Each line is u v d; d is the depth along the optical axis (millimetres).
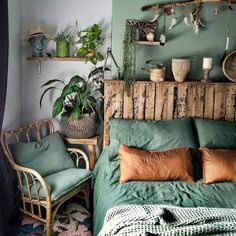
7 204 2439
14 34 2928
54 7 3037
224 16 2902
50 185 2482
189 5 2861
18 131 2811
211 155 2492
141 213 1801
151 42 2834
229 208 1992
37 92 3189
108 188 2318
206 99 2889
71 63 3127
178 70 2803
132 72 2939
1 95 2324
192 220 1705
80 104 2877
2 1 2281
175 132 2670
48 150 2781
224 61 2855
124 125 2734
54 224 2643
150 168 2402
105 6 3012
